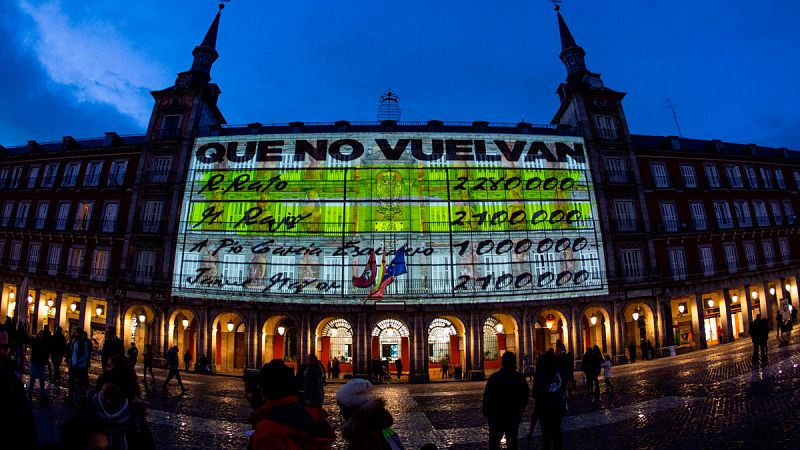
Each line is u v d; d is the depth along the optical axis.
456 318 33.12
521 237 34.66
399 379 31.84
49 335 12.91
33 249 38.38
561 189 36.00
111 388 4.82
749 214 40.50
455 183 35.19
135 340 36.41
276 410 3.50
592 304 34.12
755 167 42.34
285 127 37.78
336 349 34.97
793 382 14.16
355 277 33.16
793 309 36.06
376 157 35.44
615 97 39.75
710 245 38.44
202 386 22.02
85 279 35.84
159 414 13.95
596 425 11.94
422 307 32.53
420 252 33.81
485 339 36.09
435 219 34.47
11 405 4.59
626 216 36.66
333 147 35.72
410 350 32.06
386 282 33.03
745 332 37.50
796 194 43.03
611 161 37.91
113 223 36.75
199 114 38.06
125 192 37.19
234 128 38.06
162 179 36.38
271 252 33.97
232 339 36.19
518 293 33.31
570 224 35.44
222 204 35.03
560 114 42.53
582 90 39.31
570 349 33.31
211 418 13.81
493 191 35.28
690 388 15.84
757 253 39.88
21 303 24.83
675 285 36.03
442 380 31.30
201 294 33.44
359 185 34.94
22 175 40.53
